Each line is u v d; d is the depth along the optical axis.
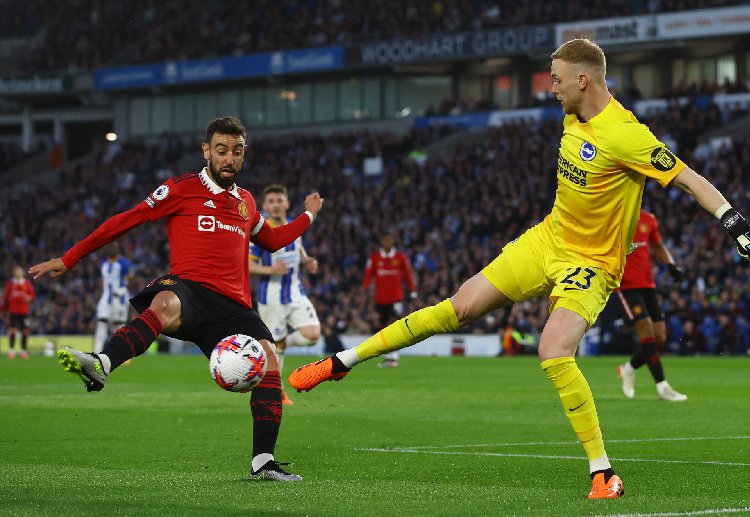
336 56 166.50
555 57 22.92
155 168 175.25
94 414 43.09
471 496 22.11
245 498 21.78
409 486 23.67
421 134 159.00
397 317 87.94
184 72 180.38
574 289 22.78
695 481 24.36
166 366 84.31
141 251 146.50
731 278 103.31
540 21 152.00
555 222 23.36
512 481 24.67
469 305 23.56
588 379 64.62
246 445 32.69
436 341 111.06
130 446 32.47
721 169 123.00
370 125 172.00
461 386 59.59
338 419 40.75
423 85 171.75
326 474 26.00
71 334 131.62
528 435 35.34
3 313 136.75
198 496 22.08
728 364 81.75
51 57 198.75
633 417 41.06
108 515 19.61
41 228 165.38
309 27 173.25
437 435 35.38
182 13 191.88
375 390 56.41
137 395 53.53
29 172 192.50
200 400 50.31
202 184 24.94
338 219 142.25
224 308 24.78
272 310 50.25
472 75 169.25
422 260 126.19
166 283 24.38
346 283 127.69
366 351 23.67
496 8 158.88
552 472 26.31
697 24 140.38
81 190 172.12
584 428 22.17
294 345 51.41
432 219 136.12
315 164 158.88
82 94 194.12
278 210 48.16
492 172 139.88
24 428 37.78
